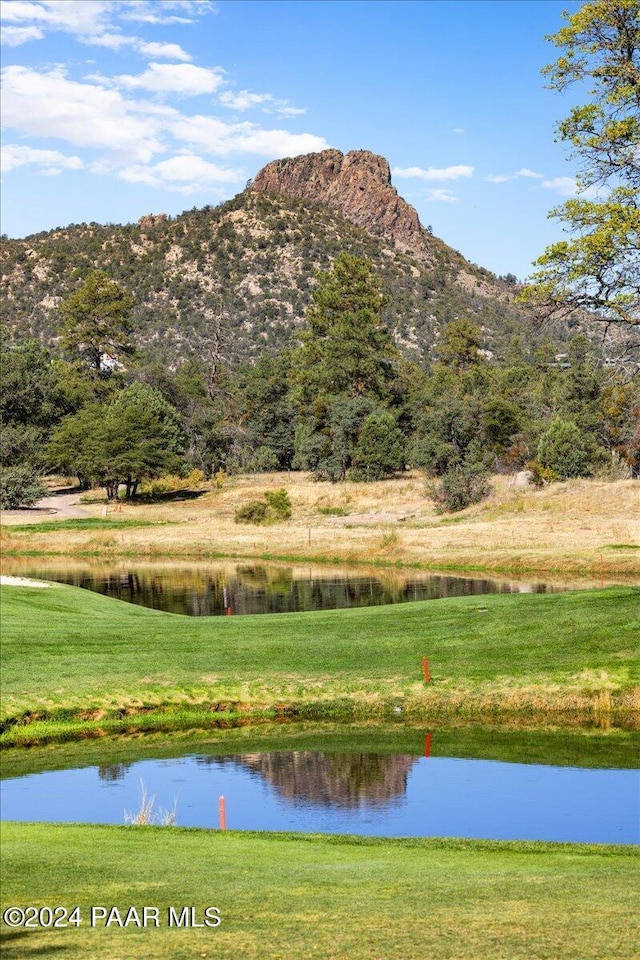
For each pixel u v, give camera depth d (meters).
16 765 21.64
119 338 158.38
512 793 18.47
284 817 17.06
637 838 15.65
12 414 126.81
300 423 124.25
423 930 9.06
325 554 66.44
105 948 8.66
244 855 12.92
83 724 24.52
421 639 29.83
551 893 10.64
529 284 26.73
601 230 25.34
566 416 88.81
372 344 123.00
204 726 24.70
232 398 145.00
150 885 11.09
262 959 8.23
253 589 51.66
